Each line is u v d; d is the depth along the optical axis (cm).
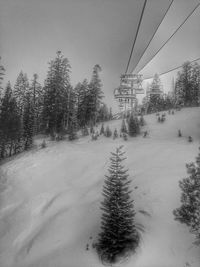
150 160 2045
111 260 1118
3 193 1955
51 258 1249
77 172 2103
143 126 3462
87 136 3303
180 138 2741
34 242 1389
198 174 1073
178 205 1380
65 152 2591
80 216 1483
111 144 2703
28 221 1587
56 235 1391
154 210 1384
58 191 1853
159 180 1645
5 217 1667
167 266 1086
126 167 2002
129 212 1188
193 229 1153
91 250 1214
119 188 1188
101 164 2159
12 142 3525
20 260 1307
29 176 2155
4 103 3594
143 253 1142
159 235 1228
